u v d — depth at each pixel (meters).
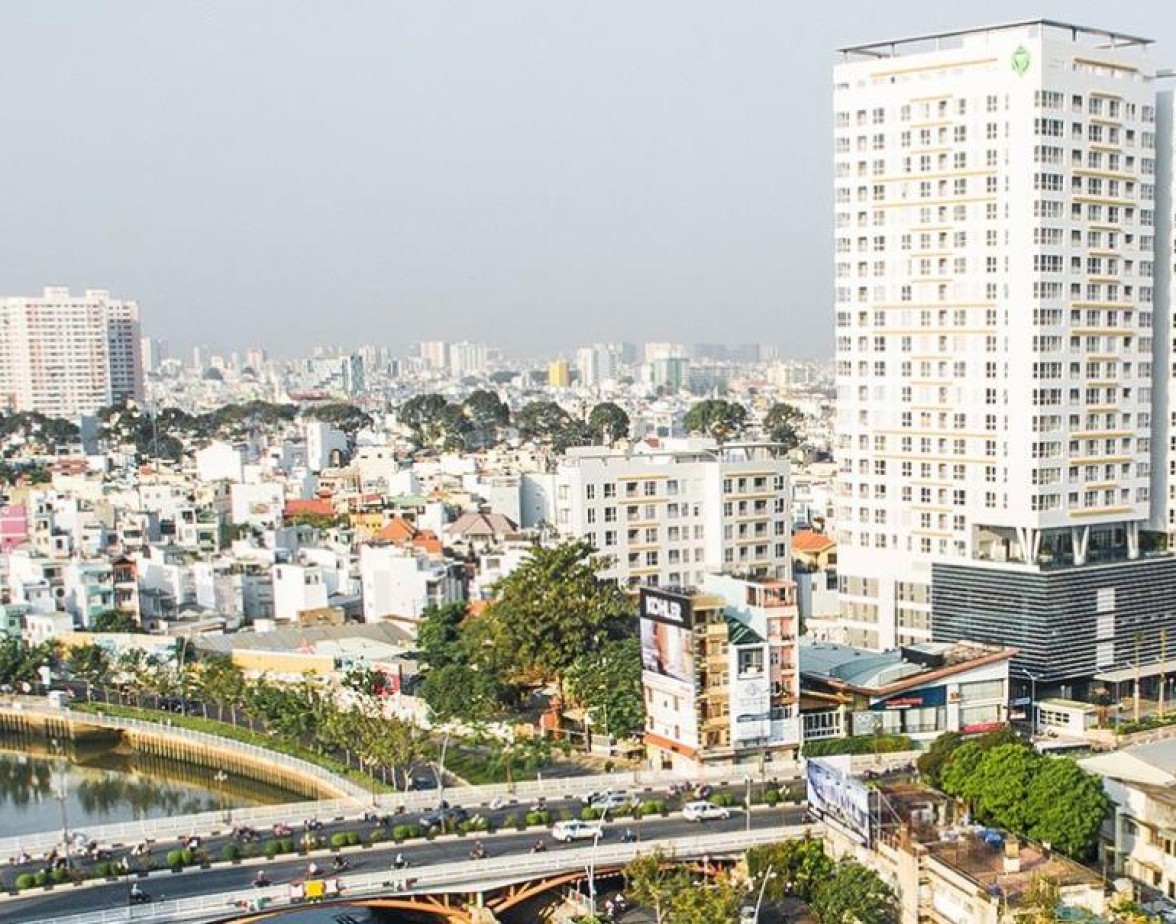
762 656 198.00
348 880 150.25
